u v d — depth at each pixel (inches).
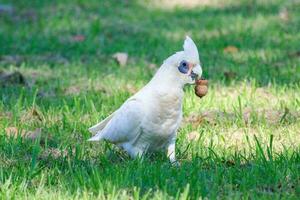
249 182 504.7
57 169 532.1
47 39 1018.7
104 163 549.3
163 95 524.7
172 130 538.0
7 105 713.6
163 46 965.8
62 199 480.1
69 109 695.7
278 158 550.9
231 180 507.8
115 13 1178.0
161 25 1094.4
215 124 655.8
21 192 495.5
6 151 585.3
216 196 482.6
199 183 495.8
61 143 603.2
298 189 498.6
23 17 1152.8
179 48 944.3
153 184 500.7
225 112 670.5
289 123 653.9
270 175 515.8
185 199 467.2
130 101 536.7
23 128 647.8
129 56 924.6
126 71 850.8
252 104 709.3
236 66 862.5
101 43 990.4
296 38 994.7
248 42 981.2
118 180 499.8
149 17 1152.2
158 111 526.9
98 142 600.1
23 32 1053.2
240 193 489.7
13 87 786.8
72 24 1103.6
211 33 1042.1
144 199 471.2
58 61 909.2
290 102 709.3
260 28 1056.8
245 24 1083.3
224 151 571.5
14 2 1251.8
